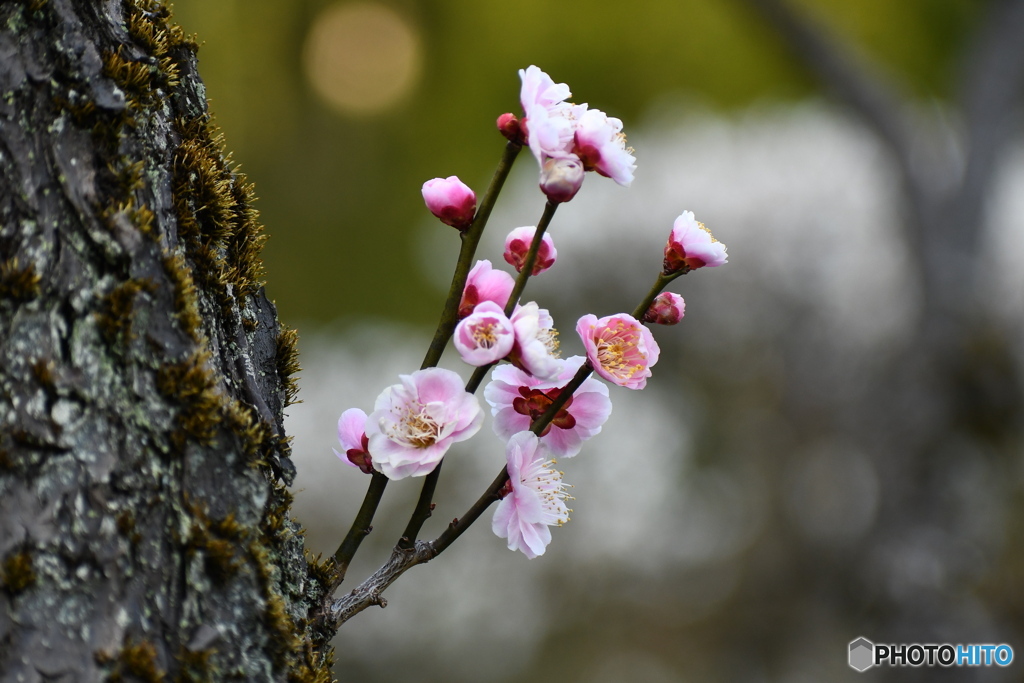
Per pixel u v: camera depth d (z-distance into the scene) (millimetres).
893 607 4887
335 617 1102
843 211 6621
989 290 5418
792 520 6211
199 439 973
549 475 1164
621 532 5758
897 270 6367
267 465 1042
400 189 11047
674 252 1094
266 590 986
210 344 1027
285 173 10625
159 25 1085
